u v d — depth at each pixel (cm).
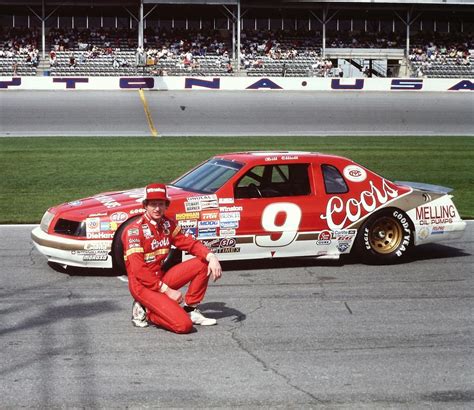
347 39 5962
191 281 694
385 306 767
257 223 926
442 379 557
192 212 898
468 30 6278
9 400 511
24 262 974
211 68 5512
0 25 5862
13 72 5369
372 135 3200
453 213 1020
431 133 3341
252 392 530
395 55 5925
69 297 799
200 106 4097
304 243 948
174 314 661
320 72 5491
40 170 1967
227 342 643
